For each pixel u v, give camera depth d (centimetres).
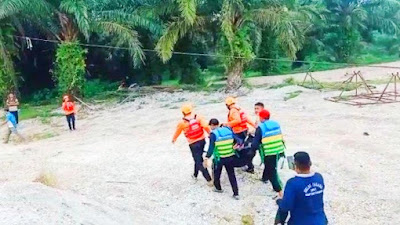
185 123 1072
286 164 1141
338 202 965
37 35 2928
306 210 566
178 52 2756
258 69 3484
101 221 757
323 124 1603
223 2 2377
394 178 1083
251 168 1108
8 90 2495
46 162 1349
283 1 2488
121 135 1734
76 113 2303
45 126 2108
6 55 2467
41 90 3061
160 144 1482
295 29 2477
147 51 2920
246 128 1061
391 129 1497
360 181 1073
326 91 2275
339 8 4012
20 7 2298
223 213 938
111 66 3198
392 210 923
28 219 690
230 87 2488
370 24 4403
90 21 2453
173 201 998
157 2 2580
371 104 1883
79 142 1680
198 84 2917
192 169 1179
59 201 794
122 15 2519
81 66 2498
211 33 2692
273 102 2077
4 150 1664
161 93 2598
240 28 2420
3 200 770
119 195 1027
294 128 1570
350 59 3997
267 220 904
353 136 1423
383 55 4356
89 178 1152
